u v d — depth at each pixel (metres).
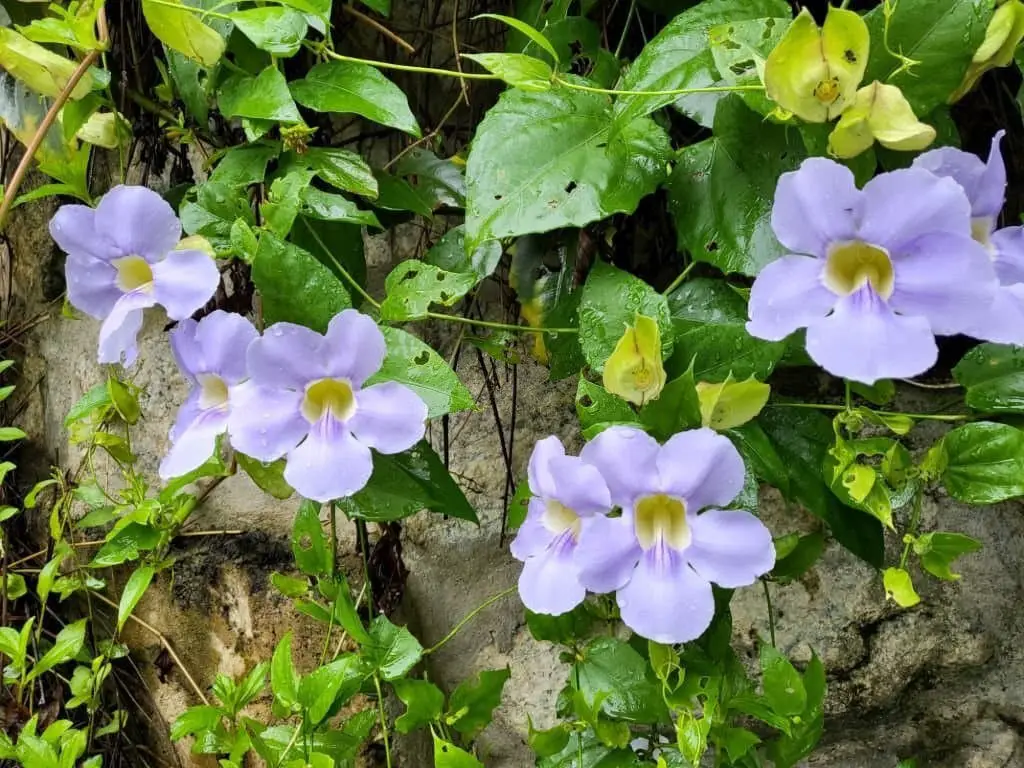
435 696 0.37
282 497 0.37
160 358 0.50
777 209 0.27
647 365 0.30
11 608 0.52
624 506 0.29
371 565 0.44
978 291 0.25
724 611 0.33
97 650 0.50
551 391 0.44
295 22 0.35
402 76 0.46
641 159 0.33
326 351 0.30
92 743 0.50
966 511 0.41
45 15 0.42
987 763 0.41
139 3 0.43
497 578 0.45
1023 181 0.39
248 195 0.39
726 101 0.33
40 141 0.36
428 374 0.32
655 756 0.36
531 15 0.41
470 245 0.32
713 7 0.33
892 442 0.31
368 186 0.36
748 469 0.31
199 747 0.37
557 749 0.36
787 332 0.26
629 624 0.28
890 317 0.25
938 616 0.41
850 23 0.26
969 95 0.39
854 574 0.41
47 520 0.53
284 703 0.33
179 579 0.47
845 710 0.42
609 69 0.39
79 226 0.33
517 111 0.33
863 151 0.29
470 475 0.45
